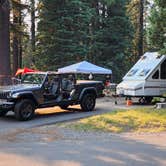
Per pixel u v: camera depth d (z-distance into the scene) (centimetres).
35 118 1530
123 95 2141
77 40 3216
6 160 797
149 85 2100
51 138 1079
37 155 841
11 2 2753
